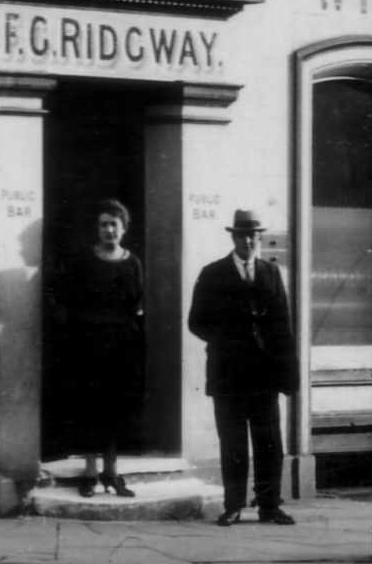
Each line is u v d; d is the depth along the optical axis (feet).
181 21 41.93
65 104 42.65
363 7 45.21
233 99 42.70
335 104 46.60
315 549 35.27
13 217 40.42
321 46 44.32
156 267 42.86
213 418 42.65
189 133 42.42
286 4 44.01
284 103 43.93
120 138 43.24
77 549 35.01
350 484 46.47
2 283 40.24
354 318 46.73
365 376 46.50
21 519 39.65
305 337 44.34
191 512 40.40
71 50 40.65
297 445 44.24
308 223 44.24
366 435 46.44
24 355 40.47
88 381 40.19
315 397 45.85
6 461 40.27
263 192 43.57
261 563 33.37
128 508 39.73
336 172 46.70
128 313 40.47
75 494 40.16
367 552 34.83
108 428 40.06
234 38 43.19
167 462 41.81
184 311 42.34
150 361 42.91
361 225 46.98
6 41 40.06
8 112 40.22
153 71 41.63
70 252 42.32
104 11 40.98
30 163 40.52
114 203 40.45
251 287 38.40
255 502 39.45
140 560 33.60
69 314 40.57
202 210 42.60
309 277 44.42
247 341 38.37
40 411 40.65
